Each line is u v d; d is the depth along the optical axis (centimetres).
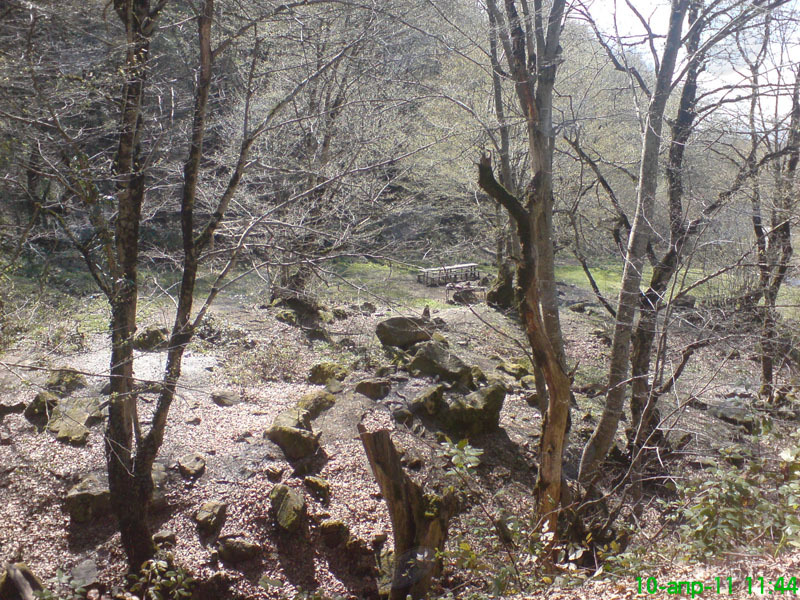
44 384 928
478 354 1432
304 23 785
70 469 784
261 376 1127
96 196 631
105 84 681
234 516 748
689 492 538
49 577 653
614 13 978
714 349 1046
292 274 1435
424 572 590
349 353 1275
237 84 1193
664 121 1091
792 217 961
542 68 893
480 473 901
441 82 1552
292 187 1155
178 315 683
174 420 920
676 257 877
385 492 597
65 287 1116
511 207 724
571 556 552
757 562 418
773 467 536
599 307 2036
